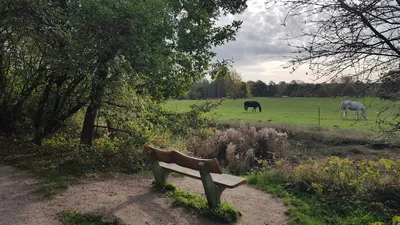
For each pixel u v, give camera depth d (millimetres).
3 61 7898
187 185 5496
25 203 4172
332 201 4996
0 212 3852
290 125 17094
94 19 5875
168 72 8109
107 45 5957
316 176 5656
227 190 5488
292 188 5613
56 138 8766
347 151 12117
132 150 6945
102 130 9055
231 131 12023
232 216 4102
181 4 8984
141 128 7633
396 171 5457
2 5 6000
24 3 6000
